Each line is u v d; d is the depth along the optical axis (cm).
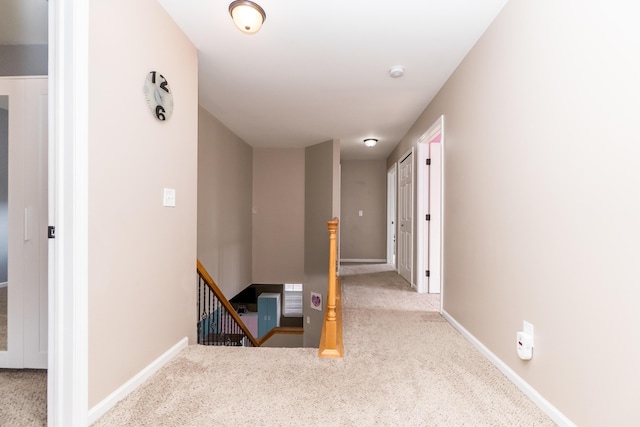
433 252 391
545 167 150
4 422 139
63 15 129
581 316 128
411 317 292
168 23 196
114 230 151
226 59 253
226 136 447
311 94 325
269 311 636
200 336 327
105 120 145
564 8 138
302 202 575
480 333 217
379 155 649
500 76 192
